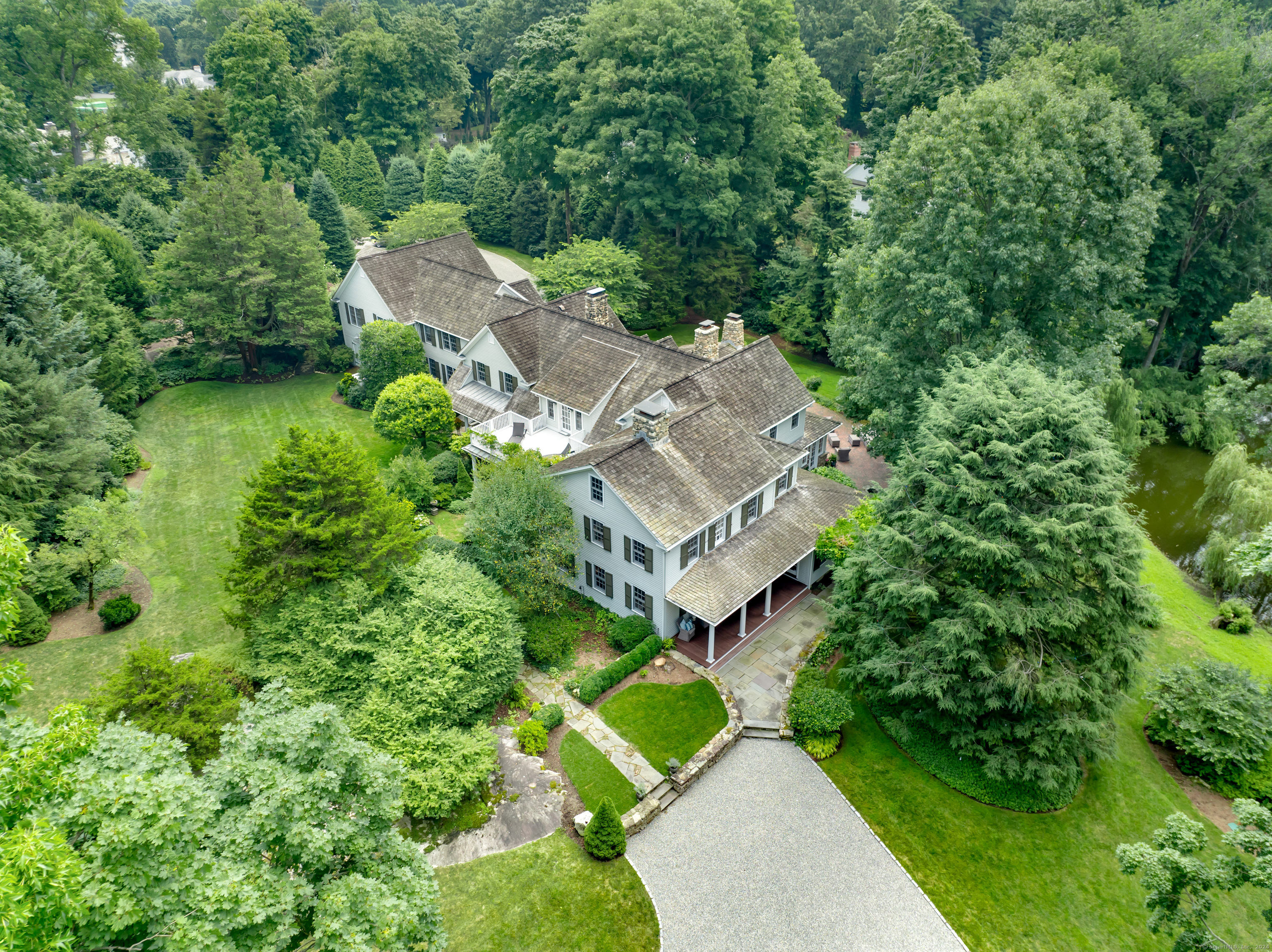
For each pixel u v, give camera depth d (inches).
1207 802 1033.5
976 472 996.6
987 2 4202.8
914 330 1606.8
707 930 874.1
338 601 1075.9
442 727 1020.5
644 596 1272.1
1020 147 1424.7
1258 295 1752.0
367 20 4367.6
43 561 1255.5
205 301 2078.0
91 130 3142.2
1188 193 2073.1
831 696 1116.5
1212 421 2042.3
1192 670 1109.7
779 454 1430.9
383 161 3846.0
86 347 1754.4
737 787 1053.2
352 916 616.1
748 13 2598.4
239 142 2421.3
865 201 2942.9
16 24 3120.1
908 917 892.6
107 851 528.1
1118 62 2033.7
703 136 2511.1
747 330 2659.9
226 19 4810.5
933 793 1043.9
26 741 561.0
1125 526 953.5
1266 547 827.4
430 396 1732.3
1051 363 1521.9
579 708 1159.6
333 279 2829.7
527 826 976.9
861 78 4392.2
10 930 430.9
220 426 1968.5
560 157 2536.9
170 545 1498.5
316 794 666.8
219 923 539.5
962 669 1016.2
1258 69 2025.1
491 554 1248.8
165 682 898.7
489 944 848.9
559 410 1683.1
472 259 2363.4
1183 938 707.4
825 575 1461.6
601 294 1784.0
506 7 4498.0
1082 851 968.9
